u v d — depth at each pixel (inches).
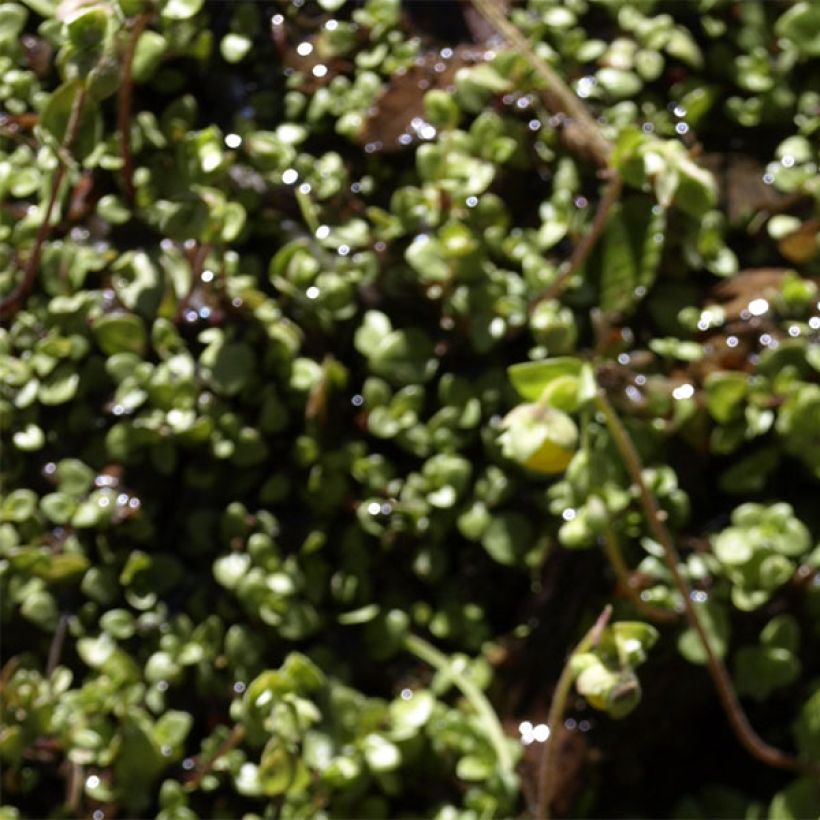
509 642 18.9
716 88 19.9
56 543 19.1
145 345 19.2
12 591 19.0
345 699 18.6
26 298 19.4
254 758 18.8
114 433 19.1
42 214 19.7
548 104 19.6
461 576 19.1
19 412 19.2
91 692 18.8
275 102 20.0
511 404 19.1
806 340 18.8
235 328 19.2
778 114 19.9
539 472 18.9
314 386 19.1
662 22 19.9
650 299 19.3
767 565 18.5
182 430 18.9
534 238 19.4
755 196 19.6
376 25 20.0
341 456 19.1
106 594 19.0
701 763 18.9
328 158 19.7
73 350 19.2
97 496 19.1
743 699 18.7
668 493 18.7
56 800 18.8
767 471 18.9
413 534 19.0
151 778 18.7
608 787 18.7
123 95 19.0
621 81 19.7
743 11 20.0
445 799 18.6
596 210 19.4
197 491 19.2
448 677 18.8
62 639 19.0
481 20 20.1
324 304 19.2
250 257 19.5
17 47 20.1
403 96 19.8
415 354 19.1
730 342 19.0
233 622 19.0
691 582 18.6
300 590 18.9
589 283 19.2
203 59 20.0
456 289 19.1
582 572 18.8
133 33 18.7
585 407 18.1
